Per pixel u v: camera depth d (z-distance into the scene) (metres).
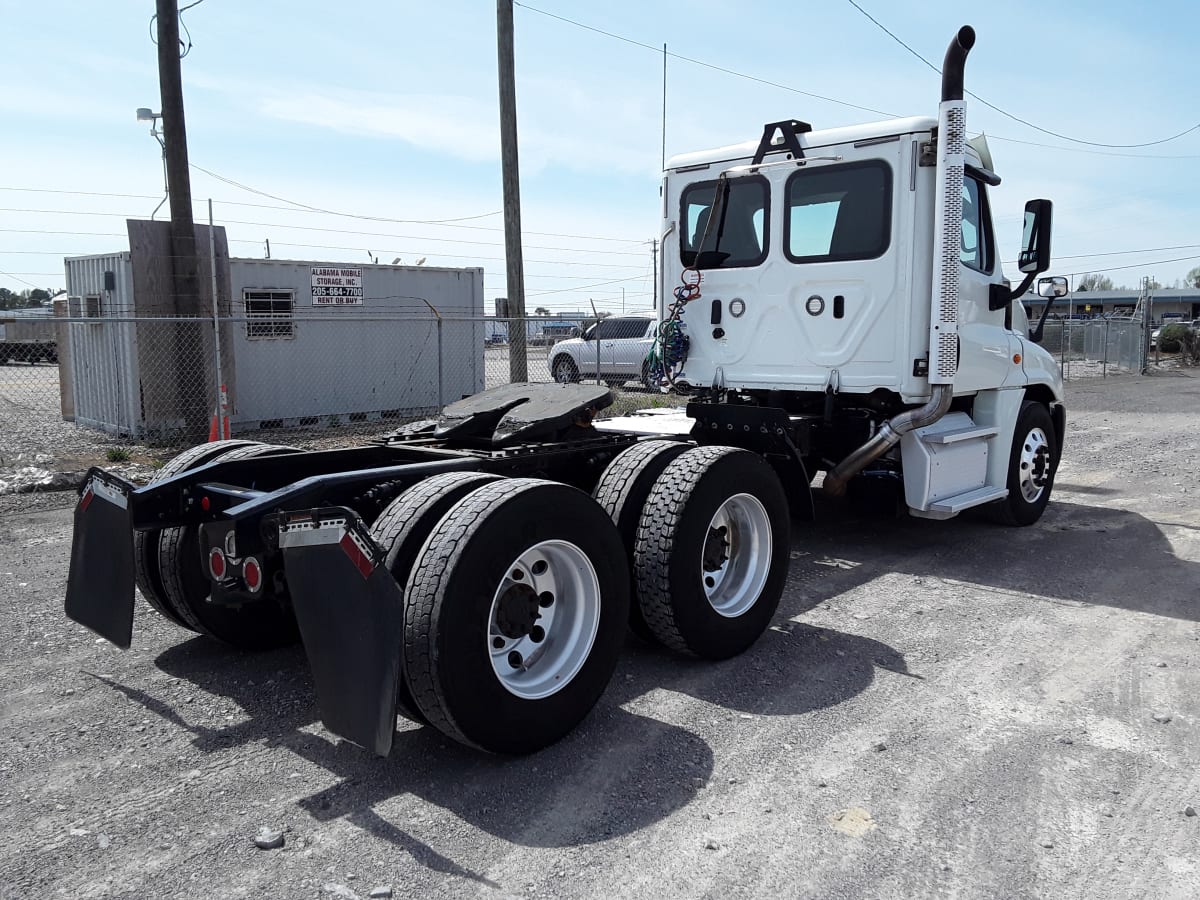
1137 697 4.18
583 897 2.73
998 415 6.95
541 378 22.36
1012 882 2.80
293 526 3.25
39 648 4.76
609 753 3.64
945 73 5.61
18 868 2.85
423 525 3.46
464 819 3.15
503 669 3.56
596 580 3.80
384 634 3.05
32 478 9.11
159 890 2.75
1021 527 7.64
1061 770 3.50
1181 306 79.19
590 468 5.04
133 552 3.80
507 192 13.87
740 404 6.69
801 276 6.37
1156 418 16.30
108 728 3.85
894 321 6.00
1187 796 3.31
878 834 3.07
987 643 4.89
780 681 4.38
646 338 18.86
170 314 12.00
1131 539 7.22
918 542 7.14
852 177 6.11
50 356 26.88
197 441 12.05
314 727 3.87
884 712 4.02
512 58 13.62
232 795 3.31
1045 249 6.71
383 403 14.84
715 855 2.95
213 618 4.53
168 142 11.77
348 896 2.72
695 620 4.41
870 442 6.17
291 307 13.66
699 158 6.93
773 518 4.85
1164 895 2.74
